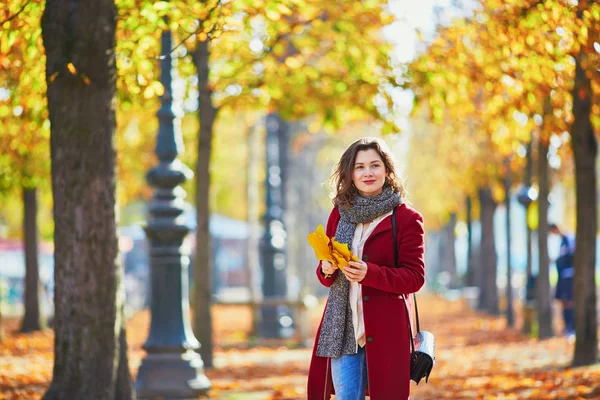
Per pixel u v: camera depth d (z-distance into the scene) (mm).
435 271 67750
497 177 24984
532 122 12406
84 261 7637
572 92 11094
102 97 7672
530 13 9531
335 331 5305
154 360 11383
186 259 11727
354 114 16031
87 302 7652
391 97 14742
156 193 11727
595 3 8562
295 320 24203
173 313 11516
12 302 41750
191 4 8703
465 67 12438
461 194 35750
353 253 5297
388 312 5203
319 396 5426
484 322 25844
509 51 10500
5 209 38406
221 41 12602
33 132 13820
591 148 12141
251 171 29391
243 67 15109
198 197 15055
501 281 48312
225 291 57094
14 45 9789
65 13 7562
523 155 21766
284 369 14914
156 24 8883
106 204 7711
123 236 39938
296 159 45906
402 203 5344
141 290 48000
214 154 33094
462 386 11430
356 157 5410
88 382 7645
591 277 12281
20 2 8391
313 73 15539
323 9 14328
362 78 15172
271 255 23688
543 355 14664
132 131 22031
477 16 11500
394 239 5254
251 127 29469
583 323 12273
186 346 11438
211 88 14914
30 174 19109
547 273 18375
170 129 11828
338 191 5504
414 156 36938
